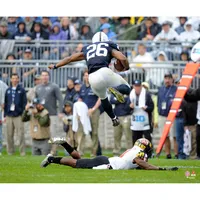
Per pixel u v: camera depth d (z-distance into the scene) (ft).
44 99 218.59
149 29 263.90
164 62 245.45
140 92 200.75
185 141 205.36
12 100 214.28
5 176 130.41
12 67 247.91
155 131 238.68
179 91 184.34
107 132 246.27
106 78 139.74
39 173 134.00
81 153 206.80
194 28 262.06
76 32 266.98
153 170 137.80
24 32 263.90
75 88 213.46
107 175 130.41
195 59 174.19
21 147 214.69
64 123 210.79
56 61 248.73
